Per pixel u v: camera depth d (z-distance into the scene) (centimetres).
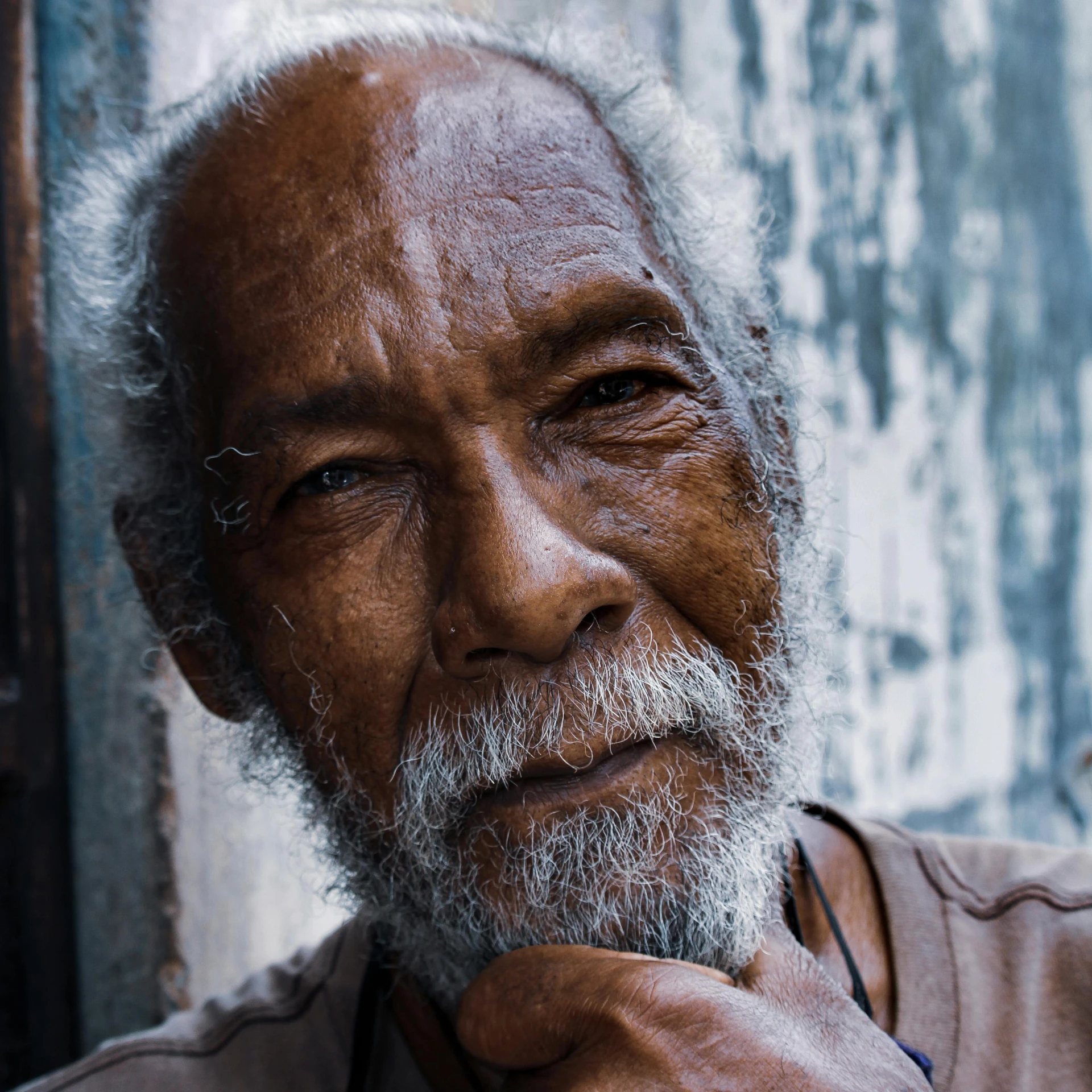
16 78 140
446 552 88
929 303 235
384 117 92
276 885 168
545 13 175
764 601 95
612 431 90
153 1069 113
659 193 103
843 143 219
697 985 75
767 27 207
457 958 96
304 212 91
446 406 85
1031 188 259
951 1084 95
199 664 114
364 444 90
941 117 237
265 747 108
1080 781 272
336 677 92
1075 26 270
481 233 87
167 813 147
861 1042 80
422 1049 107
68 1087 112
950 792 241
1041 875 108
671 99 112
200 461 103
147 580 118
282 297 90
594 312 87
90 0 142
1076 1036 97
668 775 87
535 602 79
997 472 251
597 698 84
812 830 113
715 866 88
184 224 100
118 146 126
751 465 95
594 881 85
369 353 86
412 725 90
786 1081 71
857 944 106
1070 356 271
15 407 142
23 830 143
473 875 88
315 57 99
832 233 216
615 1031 74
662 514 90
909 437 231
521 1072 81
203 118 104
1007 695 255
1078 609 275
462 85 95
